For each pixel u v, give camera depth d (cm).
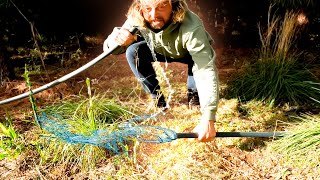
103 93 386
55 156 284
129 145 300
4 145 297
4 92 393
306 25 457
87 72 435
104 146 280
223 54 473
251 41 498
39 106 363
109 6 550
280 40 389
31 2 505
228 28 521
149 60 323
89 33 532
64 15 533
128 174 272
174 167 273
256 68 392
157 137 278
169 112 340
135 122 327
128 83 407
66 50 491
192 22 257
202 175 266
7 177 276
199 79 257
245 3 524
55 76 426
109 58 471
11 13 482
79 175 276
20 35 499
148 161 283
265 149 291
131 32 266
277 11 461
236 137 302
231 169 273
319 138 280
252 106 353
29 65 451
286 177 264
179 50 282
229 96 370
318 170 266
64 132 280
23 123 334
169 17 253
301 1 444
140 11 254
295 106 352
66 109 330
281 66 375
